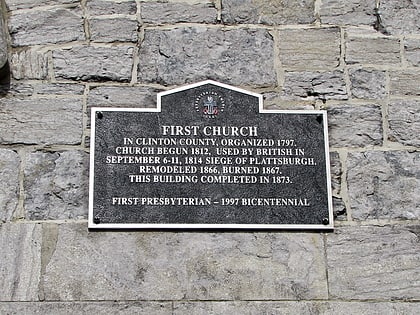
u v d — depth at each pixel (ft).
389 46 8.65
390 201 8.04
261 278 7.66
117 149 7.97
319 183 8.00
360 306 7.62
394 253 7.83
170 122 8.10
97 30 8.49
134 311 7.50
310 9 8.73
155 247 7.70
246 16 8.66
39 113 8.13
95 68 8.34
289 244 7.79
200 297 7.57
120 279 7.59
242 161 8.01
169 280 7.61
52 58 8.36
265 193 7.92
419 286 7.72
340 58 8.57
